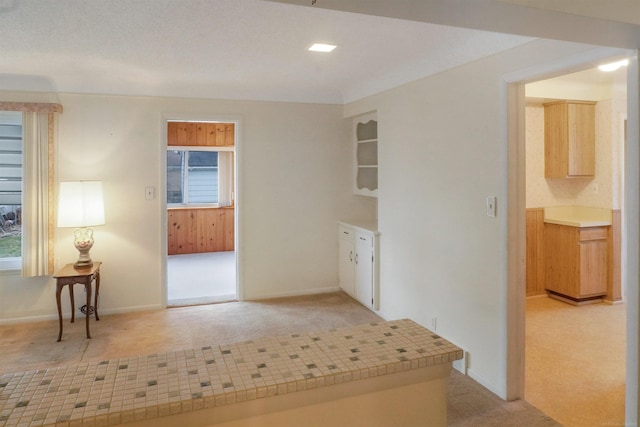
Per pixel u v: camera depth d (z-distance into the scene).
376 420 1.28
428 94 3.45
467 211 3.04
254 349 1.36
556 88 4.62
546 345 3.66
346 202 5.21
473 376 3.04
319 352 1.34
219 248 8.41
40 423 0.97
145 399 1.06
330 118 5.08
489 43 2.76
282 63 3.60
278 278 5.01
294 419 1.19
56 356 3.44
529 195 5.00
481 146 2.88
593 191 4.94
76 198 3.94
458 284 3.16
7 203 4.24
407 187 3.79
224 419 1.12
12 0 2.28
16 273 4.15
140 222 4.49
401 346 1.38
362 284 4.62
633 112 1.88
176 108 4.53
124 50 3.21
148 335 3.89
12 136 4.19
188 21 2.60
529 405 2.71
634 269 1.94
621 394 2.84
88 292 3.78
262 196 4.89
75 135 4.25
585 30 1.61
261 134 4.83
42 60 3.49
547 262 5.07
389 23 2.62
